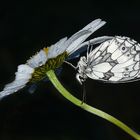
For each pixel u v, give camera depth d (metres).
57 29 1.00
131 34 1.00
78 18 1.01
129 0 1.04
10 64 0.92
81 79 0.41
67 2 1.02
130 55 0.40
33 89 0.42
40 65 0.41
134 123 0.86
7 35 0.97
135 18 1.02
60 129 0.85
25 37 0.98
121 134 0.83
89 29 0.41
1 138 0.82
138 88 0.88
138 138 0.40
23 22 1.00
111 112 0.86
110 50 0.41
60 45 0.41
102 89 0.87
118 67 0.41
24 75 0.41
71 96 0.41
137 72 0.40
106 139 0.83
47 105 0.85
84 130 0.84
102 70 0.41
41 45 0.96
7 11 1.01
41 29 0.99
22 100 0.83
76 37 0.40
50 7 1.02
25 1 1.02
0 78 0.89
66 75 0.85
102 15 1.02
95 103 0.87
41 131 0.84
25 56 0.94
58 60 0.41
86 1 1.03
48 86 0.86
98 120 0.85
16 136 0.82
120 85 0.88
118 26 1.01
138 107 0.87
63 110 0.85
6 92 0.40
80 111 0.86
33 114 0.84
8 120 0.82
